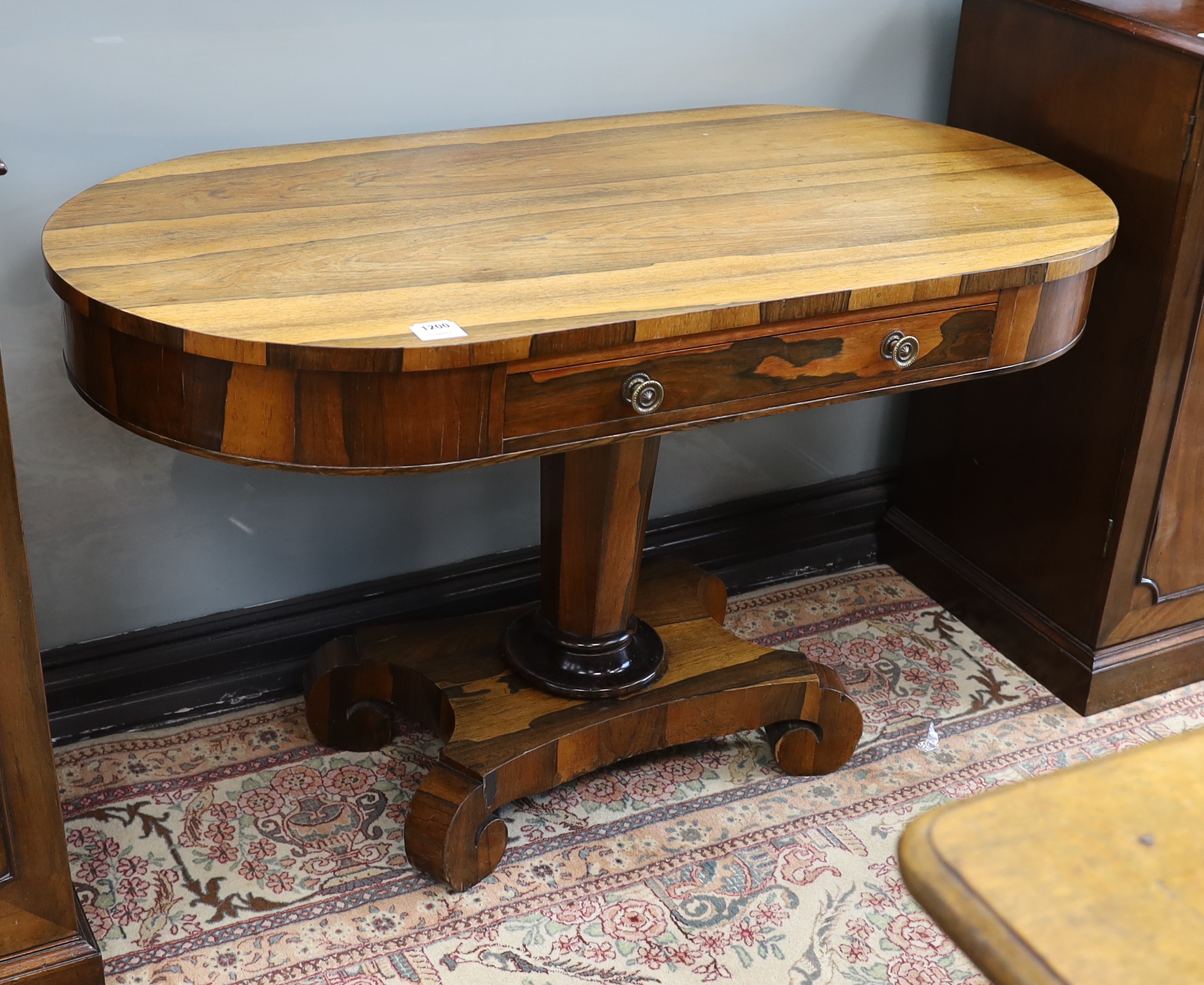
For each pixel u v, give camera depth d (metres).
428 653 2.02
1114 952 0.65
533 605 2.14
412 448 1.38
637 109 2.15
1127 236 1.97
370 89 1.94
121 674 2.08
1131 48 1.90
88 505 1.98
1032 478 2.26
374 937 1.73
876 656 2.36
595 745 1.90
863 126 2.09
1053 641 2.26
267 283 1.43
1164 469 2.08
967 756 2.11
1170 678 2.30
